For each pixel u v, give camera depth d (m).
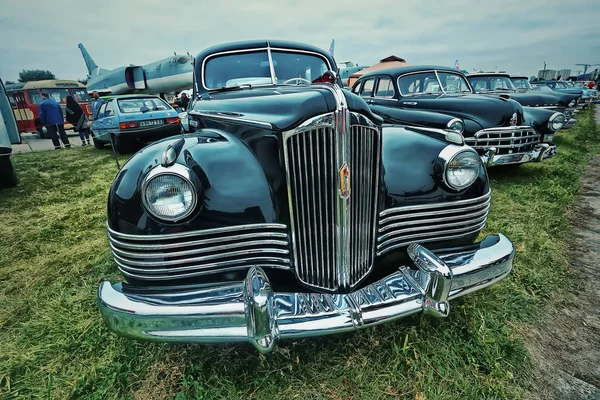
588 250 2.84
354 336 1.81
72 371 1.71
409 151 2.01
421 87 5.85
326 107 1.50
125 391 1.59
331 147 1.52
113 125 7.85
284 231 1.66
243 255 1.65
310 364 1.67
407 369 1.66
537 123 5.20
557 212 3.56
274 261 1.68
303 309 1.47
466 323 1.92
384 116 4.96
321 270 1.68
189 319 1.40
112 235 1.61
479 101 4.76
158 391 1.58
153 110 8.21
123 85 18.64
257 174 1.69
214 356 1.73
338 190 1.55
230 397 1.52
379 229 1.82
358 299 1.54
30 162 7.65
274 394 1.55
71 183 5.57
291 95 1.76
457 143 2.00
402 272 1.70
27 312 2.19
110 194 1.61
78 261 2.83
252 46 3.13
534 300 2.19
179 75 15.45
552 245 2.85
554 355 1.78
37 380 1.67
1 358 1.80
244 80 3.03
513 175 5.11
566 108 8.01
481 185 1.98
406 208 1.85
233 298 1.43
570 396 1.54
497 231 3.11
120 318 1.41
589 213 3.65
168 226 1.53
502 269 1.77
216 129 2.14
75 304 2.22
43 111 10.51
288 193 1.59
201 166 1.65
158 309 1.39
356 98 1.62
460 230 1.97
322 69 3.29
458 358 1.71
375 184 1.74
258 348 1.40
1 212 4.13
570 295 2.26
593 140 8.30
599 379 1.63
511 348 1.76
